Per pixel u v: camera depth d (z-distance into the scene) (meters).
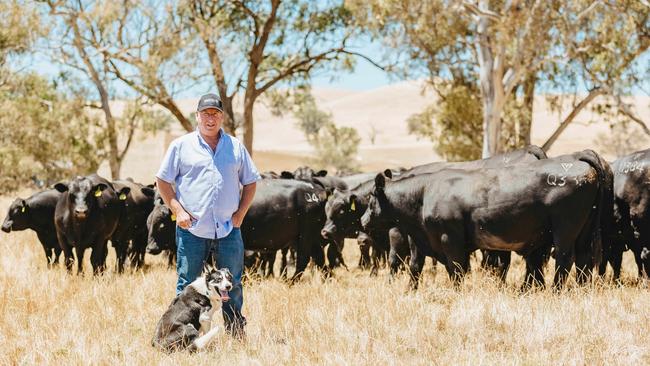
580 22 27.89
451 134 36.25
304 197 12.94
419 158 113.44
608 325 7.80
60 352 7.36
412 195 11.20
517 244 10.58
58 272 12.92
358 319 8.36
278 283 12.02
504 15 27.27
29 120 39.38
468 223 10.70
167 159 7.31
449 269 10.81
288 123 184.00
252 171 7.53
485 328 7.88
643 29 30.05
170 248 13.84
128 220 15.37
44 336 7.88
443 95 35.38
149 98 34.41
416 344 7.38
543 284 10.63
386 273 14.50
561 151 105.56
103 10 30.73
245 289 11.01
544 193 10.28
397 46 28.72
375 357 6.87
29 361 6.93
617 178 12.20
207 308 7.00
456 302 9.20
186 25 32.25
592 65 30.20
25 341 7.73
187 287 7.08
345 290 11.07
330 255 15.24
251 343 7.46
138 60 32.03
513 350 7.14
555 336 7.44
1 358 7.00
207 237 7.33
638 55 30.08
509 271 13.40
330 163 84.31
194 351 6.82
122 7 30.94
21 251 16.02
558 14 27.03
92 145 39.62
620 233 12.24
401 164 105.12
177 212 7.24
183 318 6.96
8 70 39.97
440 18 27.33
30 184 42.56
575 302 9.02
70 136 39.34
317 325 8.04
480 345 7.22
